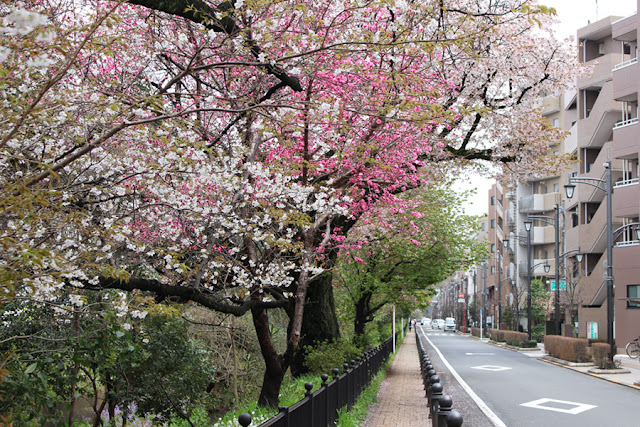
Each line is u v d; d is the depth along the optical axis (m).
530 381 19.89
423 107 7.44
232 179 7.64
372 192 12.91
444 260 26.78
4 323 7.33
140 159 7.18
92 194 7.07
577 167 47.72
